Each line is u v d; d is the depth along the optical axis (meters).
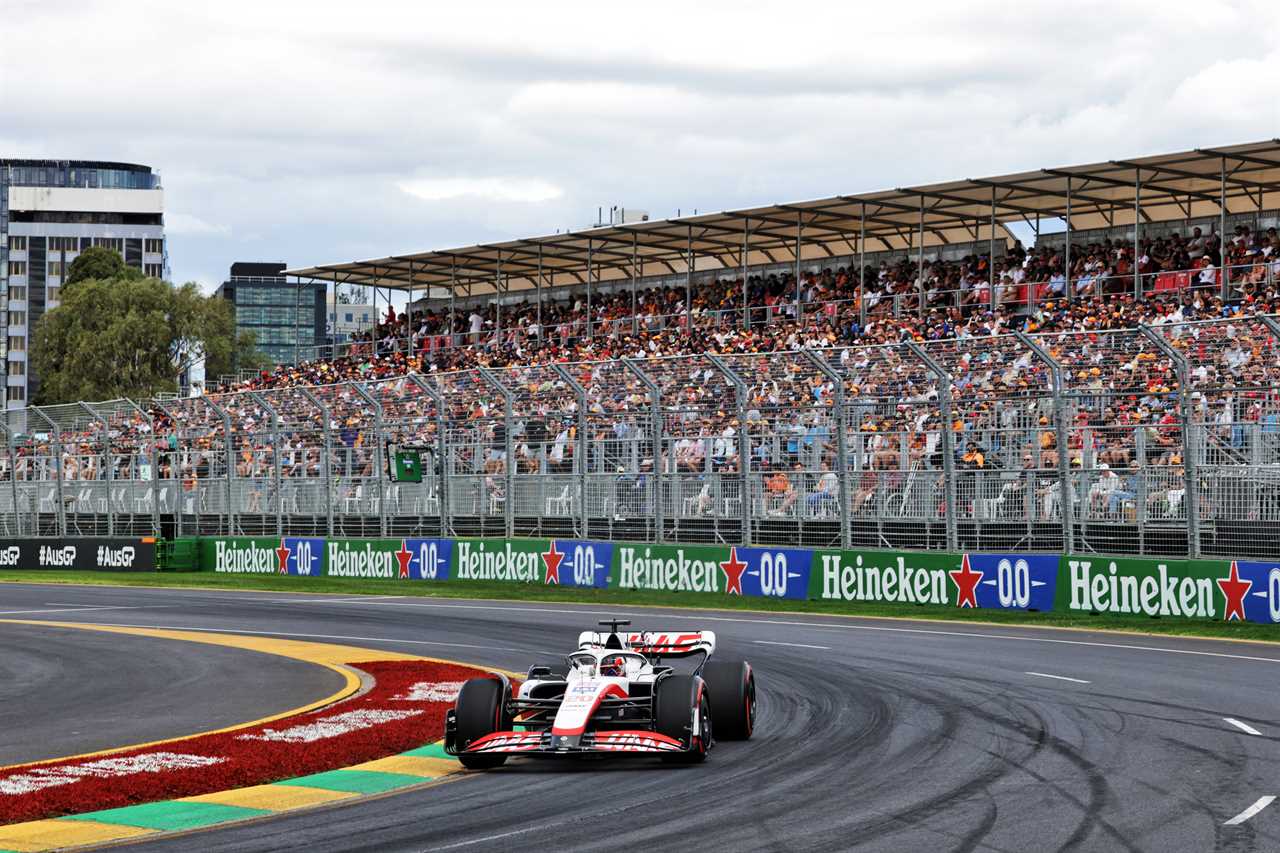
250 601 33.56
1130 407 25.12
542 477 33.81
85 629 27.05
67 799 11.02
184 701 17.33
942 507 27.31
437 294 63.12
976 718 14.45
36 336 91.94
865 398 28.59
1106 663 19.12
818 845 9.18
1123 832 9.35
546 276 58.09
